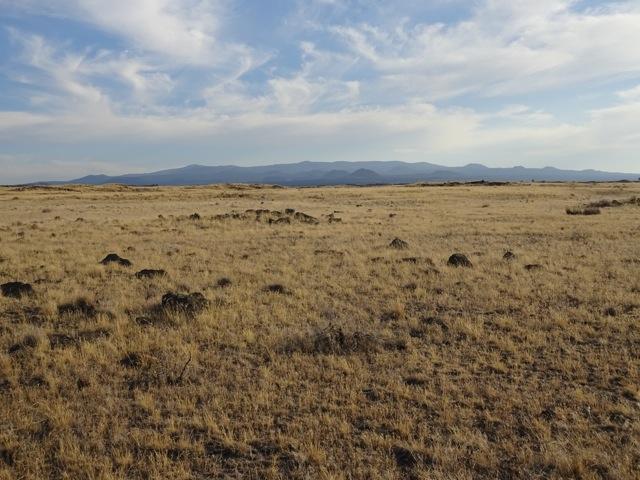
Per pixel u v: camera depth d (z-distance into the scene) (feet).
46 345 25.85
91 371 23.35
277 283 40.96
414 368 23.75
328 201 184.14
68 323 30.73
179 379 22.67
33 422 18.47
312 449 16.56
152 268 48.03
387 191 236.84
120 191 268.21
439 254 55.36
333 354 25.35
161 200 192.24
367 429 18.44
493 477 15.33
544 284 39.83
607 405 19.48
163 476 15.46
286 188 317.42
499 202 170.81
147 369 23.85
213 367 24.22
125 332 28.32
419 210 133.39
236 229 82.74
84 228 83.61
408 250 59.16
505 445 16.87
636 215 106.01
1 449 16.92
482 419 18.98
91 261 50.83
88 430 18.33
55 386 21.25
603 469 15.52
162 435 17.83
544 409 19.58
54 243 64.34
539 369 23.67
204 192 239.09
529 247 61.00
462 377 22.74
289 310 33.53
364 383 22.25
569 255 54.08
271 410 19.75
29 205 158.10
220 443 17.49
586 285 39.04
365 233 77.36
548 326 29.66
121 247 61.36
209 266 49.14
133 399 20.88
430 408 19.86
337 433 17.99
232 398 20.90
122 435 17.85
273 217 103.65
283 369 23.79
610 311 32.19
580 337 27.40
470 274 44.29
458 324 29.91
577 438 17.20
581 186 278.05
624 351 25.30
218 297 36.29
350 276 43.70
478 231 79.30
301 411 19.75
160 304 33.83
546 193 212.84
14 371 23.13
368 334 27.73
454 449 16.63
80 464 15.92
